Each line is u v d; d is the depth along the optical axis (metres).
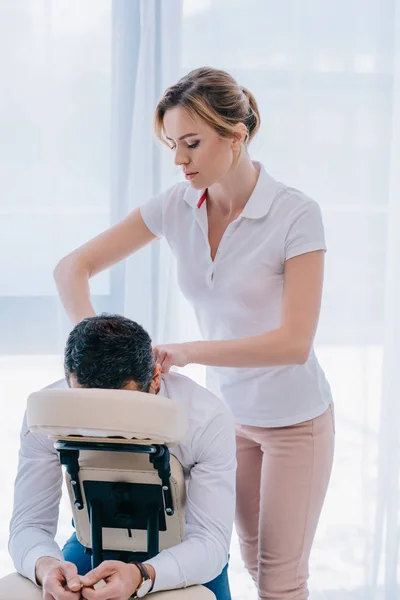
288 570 1.62
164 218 1.59
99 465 1.17
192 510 1.26
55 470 1.32
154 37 1.92
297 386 1.57
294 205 1.46
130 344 1.13
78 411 1.03
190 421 1.28
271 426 1.59
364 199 2.09
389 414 2.13
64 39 1.94
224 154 1.38
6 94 1.93
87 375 1.12
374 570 2.20
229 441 1.29
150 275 1.99
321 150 2.07
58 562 1.17
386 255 2.11
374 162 2.08
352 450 2.18
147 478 1.16
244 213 1.47
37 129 1.95
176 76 1.94
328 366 2.14
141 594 1.13
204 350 1.38
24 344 2.04
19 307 2.03
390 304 2.10
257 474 1.71
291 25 2.01
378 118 2.07
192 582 1.19
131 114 1.97
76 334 1.15
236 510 1.75
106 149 1.99
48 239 2.00
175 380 1.35
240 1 1.99
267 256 1.47
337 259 2.11
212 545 1.22
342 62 2.04
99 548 1.20
